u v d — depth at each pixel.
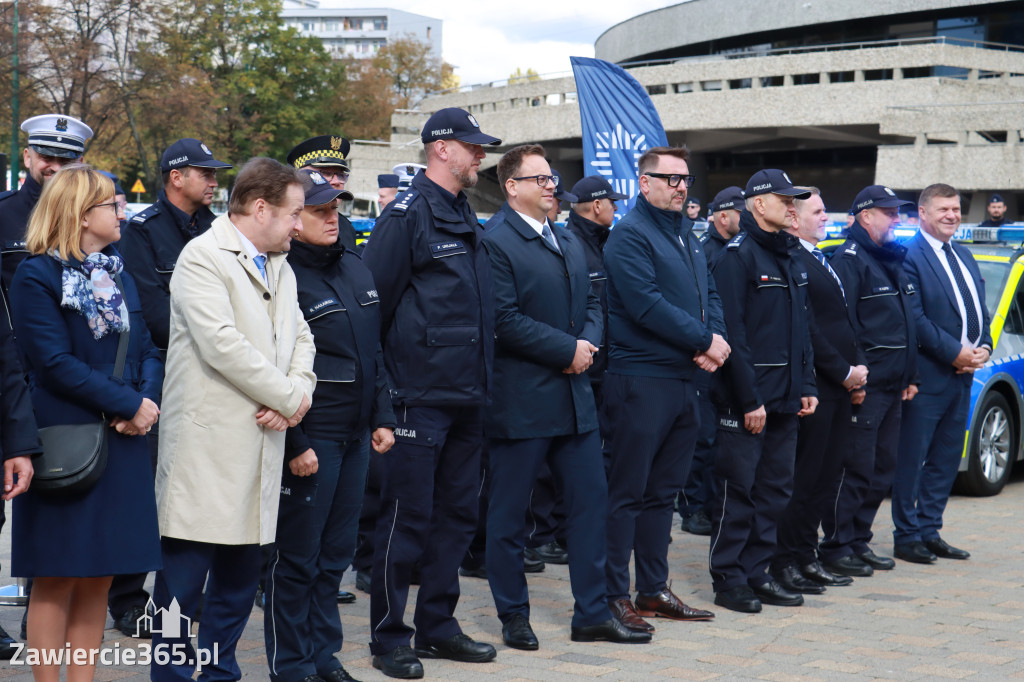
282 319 3.90
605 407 5.37
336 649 4.34
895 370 6.49
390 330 4.58
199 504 3.72
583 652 4.82
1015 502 8.84
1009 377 9.09
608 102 9.75
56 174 3.73
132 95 38.06
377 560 4.53
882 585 6.25
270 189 3.80
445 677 4.43
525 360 4.84
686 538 7.58
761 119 31.61
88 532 3.61
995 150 24.72
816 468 6.11
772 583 5.80
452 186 4.64
